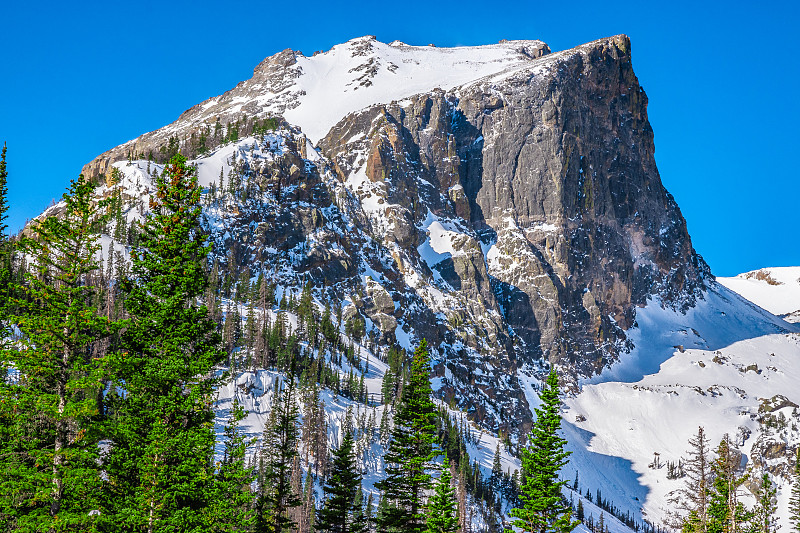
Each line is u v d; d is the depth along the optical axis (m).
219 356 50.91
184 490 45.84
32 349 46.91
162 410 47.53
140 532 45.31
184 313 50.66
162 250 51.69
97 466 47.34
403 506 69.69
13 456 46.16
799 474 121.19
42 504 45.19
